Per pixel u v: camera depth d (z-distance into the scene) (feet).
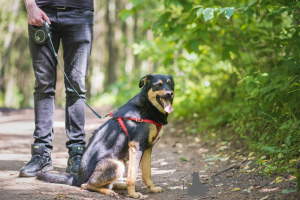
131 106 12.98
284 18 19.63
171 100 13.12
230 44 20.88
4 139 24.64
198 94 28.60
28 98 135.44
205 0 19.36
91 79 95.40
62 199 11.09
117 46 84.28
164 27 20.58
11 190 11.87
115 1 78.59
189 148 21.13
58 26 14.58
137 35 52.21
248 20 20.81
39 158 14.65
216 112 25.62
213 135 22.81
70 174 14.60
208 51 26.32
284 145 14.30
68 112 15.01
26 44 106.83
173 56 26.84
